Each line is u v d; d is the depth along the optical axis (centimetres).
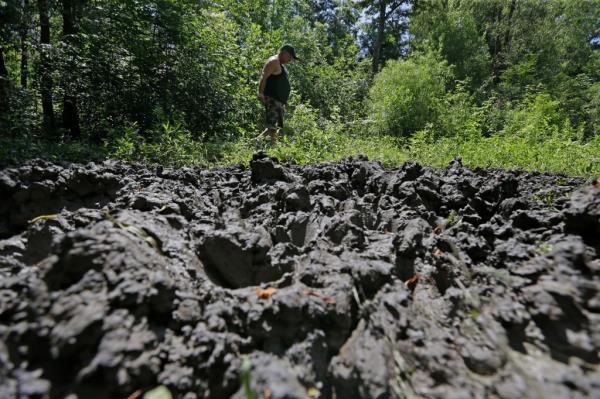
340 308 126
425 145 558
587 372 108
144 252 134
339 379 112
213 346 112
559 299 121
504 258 158
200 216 207
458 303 139
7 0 605
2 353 100
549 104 1027
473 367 115
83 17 722
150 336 109
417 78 1141
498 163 467
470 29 2136
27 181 227
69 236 124
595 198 152
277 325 123
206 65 841
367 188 273
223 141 609
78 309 104
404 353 120
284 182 248
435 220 216
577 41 2538
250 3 1543
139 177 271
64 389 96
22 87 630
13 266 163
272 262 159
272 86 625
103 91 745
